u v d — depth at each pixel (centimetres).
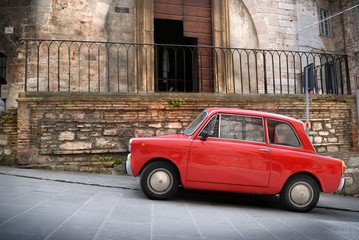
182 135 611
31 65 971
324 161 578
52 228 356
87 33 1007
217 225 424
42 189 573
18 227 350
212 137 579
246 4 1156
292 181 572
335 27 1630
